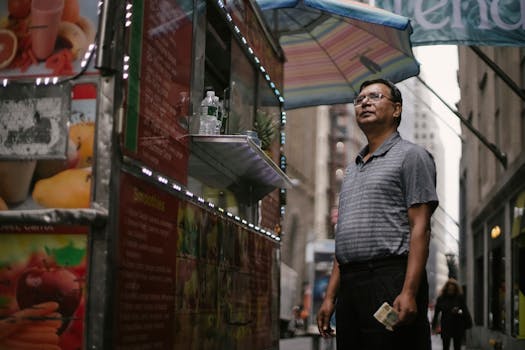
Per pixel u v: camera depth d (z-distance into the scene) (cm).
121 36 376
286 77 1021
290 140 5478
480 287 2306
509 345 1499
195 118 523
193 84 516
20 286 362
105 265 355
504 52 1691
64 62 377
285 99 1045
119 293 368
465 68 2683
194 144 520
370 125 363
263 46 766
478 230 2258
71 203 364
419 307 336
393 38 869
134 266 388
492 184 1912
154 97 430
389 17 786
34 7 386
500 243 1700
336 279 387
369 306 340
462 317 1208
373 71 974
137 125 398
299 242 5612
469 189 2556
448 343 1205
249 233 683
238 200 673
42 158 370
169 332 444
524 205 1346
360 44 925
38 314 358
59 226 362
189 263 489
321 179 7081
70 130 370
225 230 591
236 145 526
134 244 389
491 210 1873
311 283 3164
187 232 487
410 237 337
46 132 372
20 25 387
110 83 369
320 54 973
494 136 1864
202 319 518
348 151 8000
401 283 335
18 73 382
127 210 380
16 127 376
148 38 422
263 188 730
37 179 370
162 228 435
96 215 351
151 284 414
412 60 927
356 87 1016
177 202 467
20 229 365
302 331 3712
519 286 1455
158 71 439
